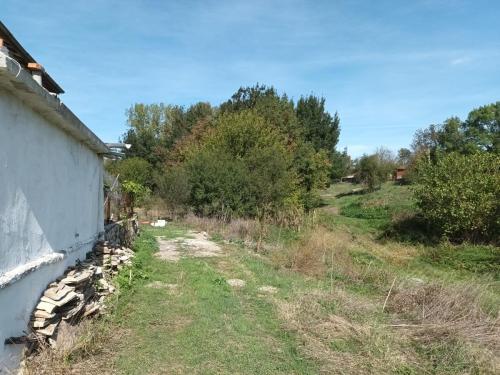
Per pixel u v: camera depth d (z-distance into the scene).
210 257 12.21
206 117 39.66
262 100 36.97
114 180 14.08
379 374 4.83
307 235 15.84
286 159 26.86
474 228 18.64
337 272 10.89
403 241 20.42
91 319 5.63
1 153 3.96
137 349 5.15
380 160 47.38
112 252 9.17
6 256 4.05
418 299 7.55
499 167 19.62
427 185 20.66
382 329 6.19
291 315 6.54
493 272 13.12
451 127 48.75
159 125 56.06
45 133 5.30
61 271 5.96
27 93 4.22
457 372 4.98
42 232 5.18
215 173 22.39
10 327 4.04
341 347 5.52
